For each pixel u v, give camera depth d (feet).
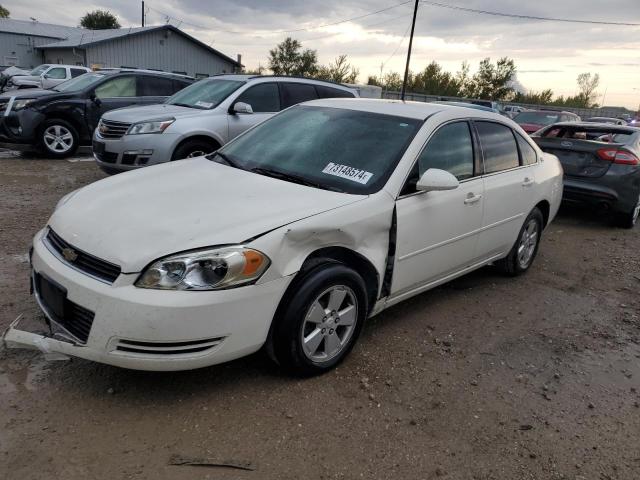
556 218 27.12
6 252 15.94
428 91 167.32
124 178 12.16
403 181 11.59
